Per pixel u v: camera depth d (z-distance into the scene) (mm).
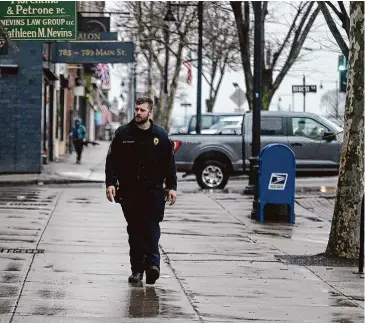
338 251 19500
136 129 15336
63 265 17469
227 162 38375
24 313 13109
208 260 18797
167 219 26172
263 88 49125
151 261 15484
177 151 38125
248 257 19422
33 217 25531
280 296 15086
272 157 26797
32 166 46750
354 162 19422
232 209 29516
